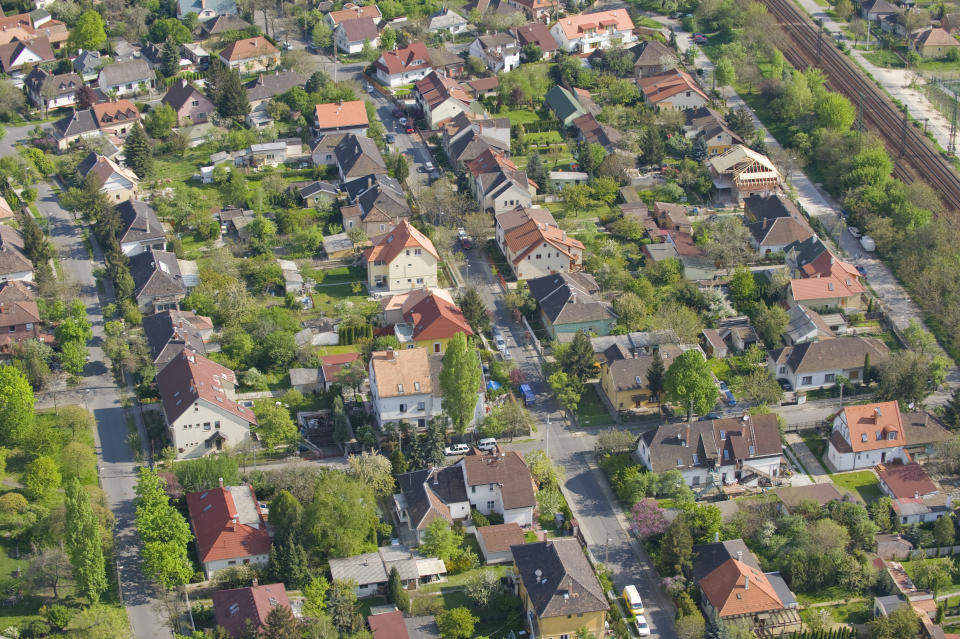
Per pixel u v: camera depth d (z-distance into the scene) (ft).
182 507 620.90
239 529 588.50
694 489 653.30
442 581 583.58
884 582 581.94
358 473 631.15
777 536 601.21
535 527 624.18
